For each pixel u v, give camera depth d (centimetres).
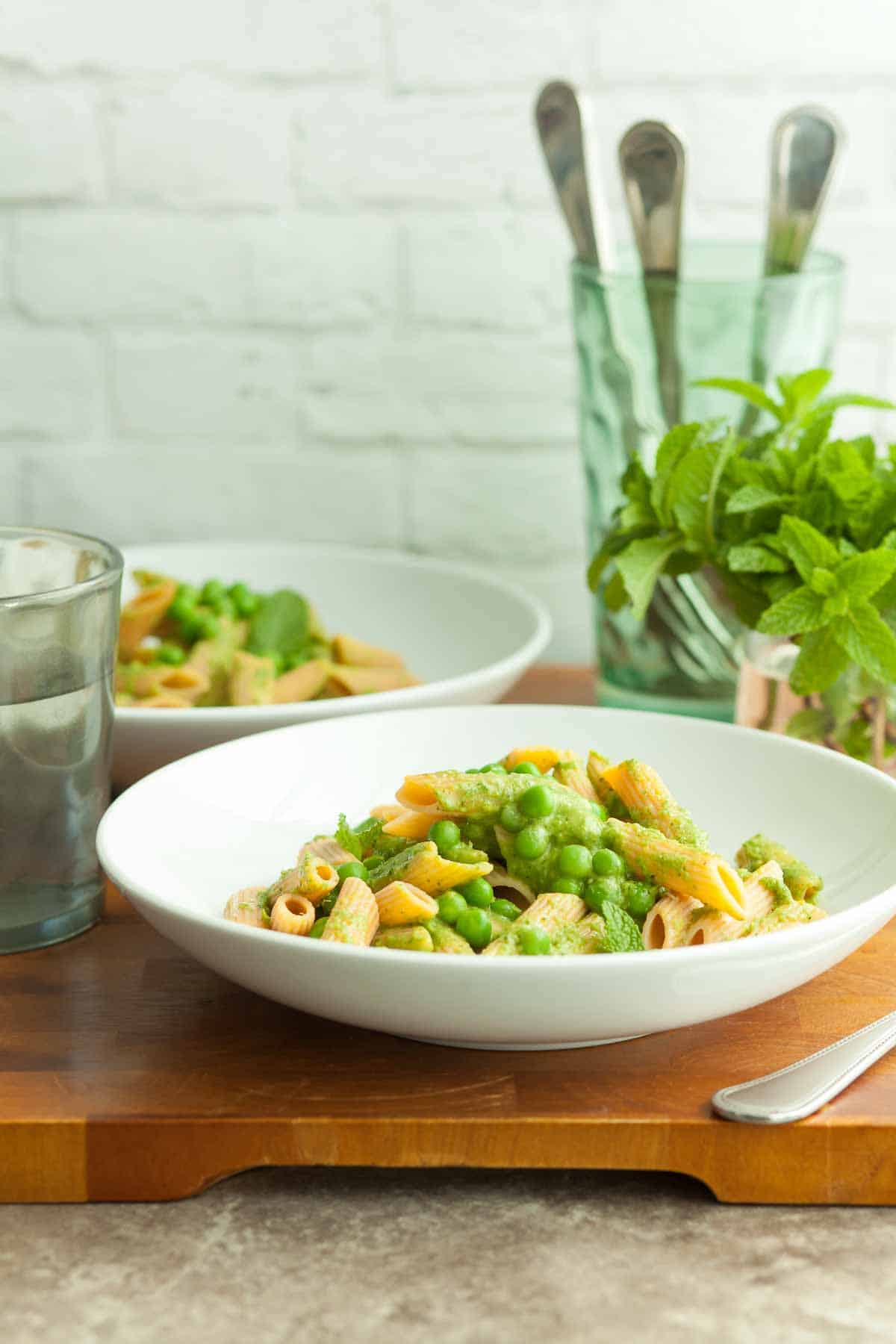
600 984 73
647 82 107
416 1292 73
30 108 107
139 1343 71
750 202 108
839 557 89
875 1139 75
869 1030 79
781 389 95
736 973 73
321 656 102
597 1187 77
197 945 75
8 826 84
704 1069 78
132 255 109
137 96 107
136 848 82
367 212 109
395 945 78
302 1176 77
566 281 109
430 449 112
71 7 106
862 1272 74
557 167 99
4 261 109
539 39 107
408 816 82
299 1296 73
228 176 108
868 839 83
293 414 112
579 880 80
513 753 85
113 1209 76
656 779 82
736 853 85
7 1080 77
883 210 109
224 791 86
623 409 100
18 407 111
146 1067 78
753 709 92
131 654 100
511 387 111
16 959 84
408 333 110
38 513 113
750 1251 74
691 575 98
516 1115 76
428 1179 77
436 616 105
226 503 113
